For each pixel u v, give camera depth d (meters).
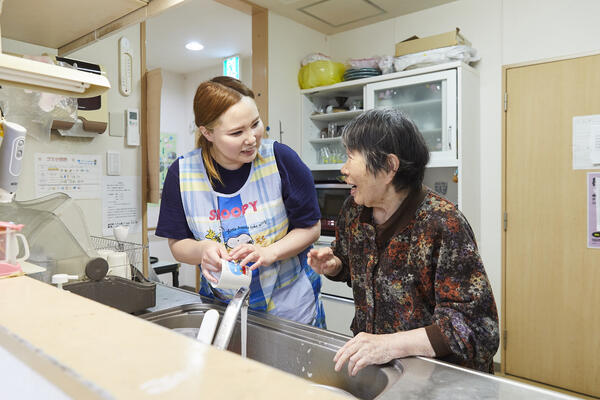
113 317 0.55
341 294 3.01
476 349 0.84
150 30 3.58
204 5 3.07
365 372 0.87
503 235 2.68
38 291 0.71
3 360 0.52
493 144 2.73
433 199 0.96
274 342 1.06
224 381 0.36
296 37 3.22
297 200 1.27
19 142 0.99
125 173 2.32
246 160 1.18
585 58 2.37
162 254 4.84
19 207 1.19
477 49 2.77
